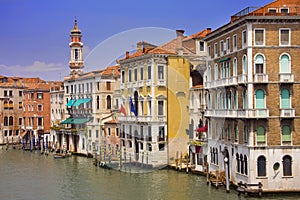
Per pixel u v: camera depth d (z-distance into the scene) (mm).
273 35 34594
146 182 40031
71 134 68500
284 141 34812
